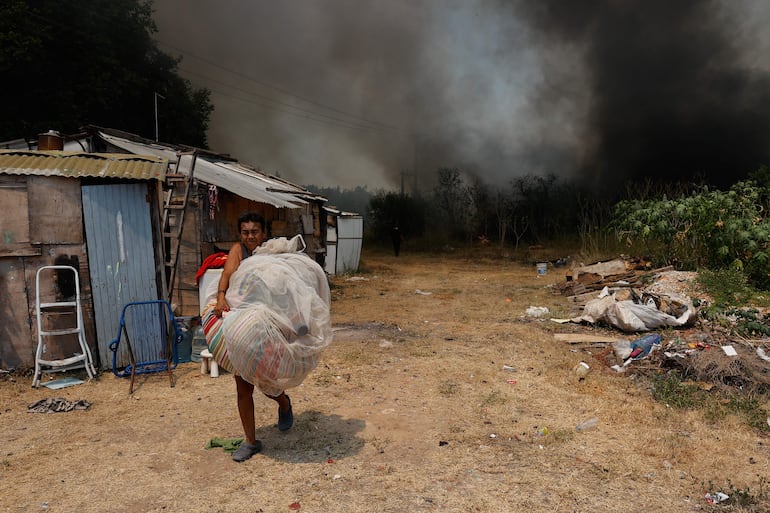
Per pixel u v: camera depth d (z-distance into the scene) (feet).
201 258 28.96
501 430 15.14
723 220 34.73
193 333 23.72
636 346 22.52
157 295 22.66
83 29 67.87
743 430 14.90
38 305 20.02
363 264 72.79
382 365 22.07
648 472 12.41
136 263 22.27
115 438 14.71
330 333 13.07
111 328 21.84
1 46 57.21
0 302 20.35
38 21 62.49
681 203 38.01
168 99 83.76
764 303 28.04
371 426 15.46
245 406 13.08
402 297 42.39
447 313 34.71
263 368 11.90
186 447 14.02
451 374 20.75
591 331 28.22
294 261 12.90
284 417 14.80
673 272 34.86
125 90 74.95
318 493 11.49
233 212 34.27
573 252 81.05
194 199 28.53
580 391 18.56
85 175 20.92
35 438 14.78
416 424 15.64
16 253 20.35
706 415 15.88
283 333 12.19
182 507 10.96
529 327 29.63
